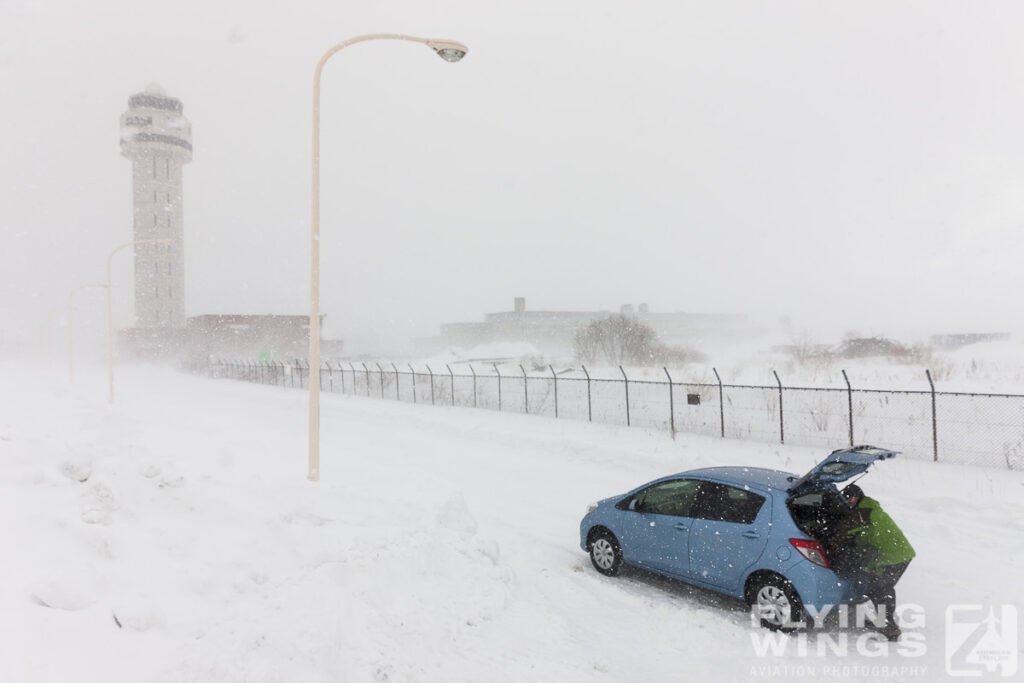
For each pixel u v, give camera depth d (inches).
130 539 252.7
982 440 620.1
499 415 974.4
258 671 172.4
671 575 290.4
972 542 357.1
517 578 307.3
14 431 395.9
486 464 618.8
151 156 3627.0
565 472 580.1
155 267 3641.7
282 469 439.2
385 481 436.5
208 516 296.8
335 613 214.7
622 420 877.2
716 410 882.1
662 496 303.3
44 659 163.0
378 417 1024.9
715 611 273.4
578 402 1072.2
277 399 1362.0
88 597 199.3
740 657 231.3
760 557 256.2
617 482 538.3
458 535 319.0
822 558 243.8
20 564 209.3
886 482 487.2
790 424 754.8
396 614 232.4
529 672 212.7
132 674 166.1
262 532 287.6
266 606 217.3
